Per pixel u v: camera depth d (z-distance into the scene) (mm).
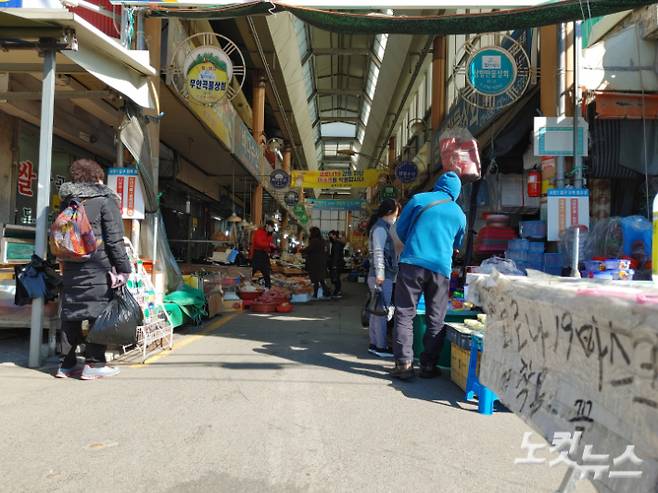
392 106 24312
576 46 6379
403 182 16109
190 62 7535
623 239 5715
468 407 3697
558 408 1571
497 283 2135
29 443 2863
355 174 19344
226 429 3127
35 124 7352
